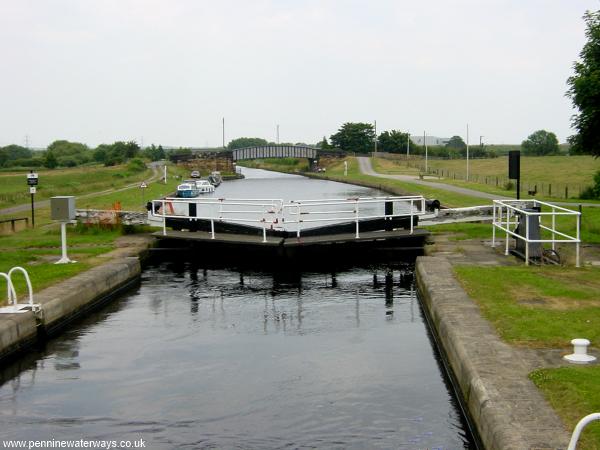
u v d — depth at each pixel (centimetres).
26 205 4425
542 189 5462
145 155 16700
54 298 1409
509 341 1009
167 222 2539
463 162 12550
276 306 1644
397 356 1223
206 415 955
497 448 672
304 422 923
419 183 7000
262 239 2200
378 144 17412
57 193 5481
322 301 1694
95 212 2653
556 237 2238
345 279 1980
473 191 5291
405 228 2400
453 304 1271
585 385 789
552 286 1409
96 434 897
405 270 2112
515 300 1288
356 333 1388
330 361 1198
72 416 959
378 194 6725
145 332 1410
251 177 13688
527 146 15688
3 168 10638
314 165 14888
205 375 1129
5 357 1180
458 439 858
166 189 7100
